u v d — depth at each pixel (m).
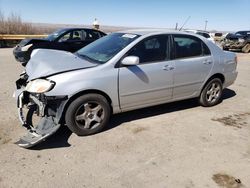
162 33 5.01
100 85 4.29
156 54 4.88
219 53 5.81
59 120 4.11
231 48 19.33
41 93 4.01
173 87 5.16
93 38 11.02
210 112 5.69
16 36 18.66
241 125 5.08
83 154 3.89
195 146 4.23
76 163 3.68
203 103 5.88
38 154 3.85
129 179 3.39
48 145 4.10
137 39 4.70
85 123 4.36
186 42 5.30
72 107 4.18
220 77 5.98
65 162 3.69
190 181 3.39
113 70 4.40
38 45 9.79
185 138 4.48
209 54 5.61
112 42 4.97
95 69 4.27
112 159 3.80
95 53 4.85
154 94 4.95
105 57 4.57
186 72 5.24
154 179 3.41
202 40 5.55
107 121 4.56
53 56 4.87
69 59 4.62
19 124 4.72
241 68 11.42
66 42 10.38
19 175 3.38
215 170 3.63
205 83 5.71
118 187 3.24
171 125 4.96
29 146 3.82
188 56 5.30
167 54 5.00
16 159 3.71
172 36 5.11
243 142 4.42
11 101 5.86
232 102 6.45
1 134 4.36
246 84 8.35
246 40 18.50
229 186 3.32
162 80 4.95
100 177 3.41
